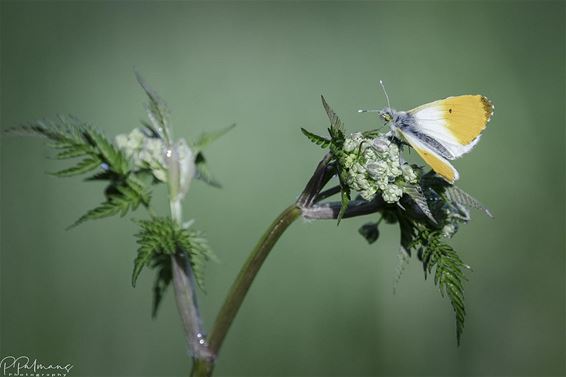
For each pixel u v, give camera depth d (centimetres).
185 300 688
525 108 1476
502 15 1570
